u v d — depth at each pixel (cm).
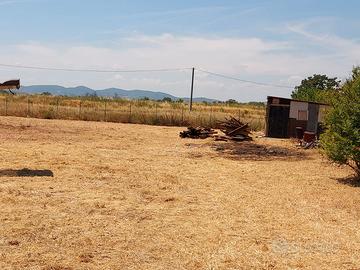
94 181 1109
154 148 1844
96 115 3412
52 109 3581
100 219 779
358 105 1138
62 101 5622
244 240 690
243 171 1333
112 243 657
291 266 588
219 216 824
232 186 1103
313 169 1376
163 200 940
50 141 1909
